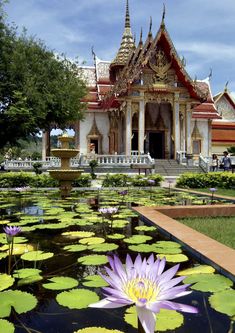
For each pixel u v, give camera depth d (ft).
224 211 22.97
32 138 66.49
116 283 4.34
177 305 4.08
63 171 33.83
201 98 91.35
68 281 9.60
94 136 107.04
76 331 6.93
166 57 89.35
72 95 63.98
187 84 89.86
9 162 81.46
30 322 7.37
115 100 90.07
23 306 7.81
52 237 16.07
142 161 81.05
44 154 101.71
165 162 87.25
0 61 55.93
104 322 7.34
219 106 132.05
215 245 12.82
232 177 49.26
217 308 7.70
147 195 37.14
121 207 26.48
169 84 89.97
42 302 8.44
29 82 55.31
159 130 102.01
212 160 91.20
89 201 30.94
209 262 11.03
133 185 52.49
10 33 58.54
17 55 55.77
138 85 87.92
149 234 16.67
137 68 87.20
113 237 15.80
